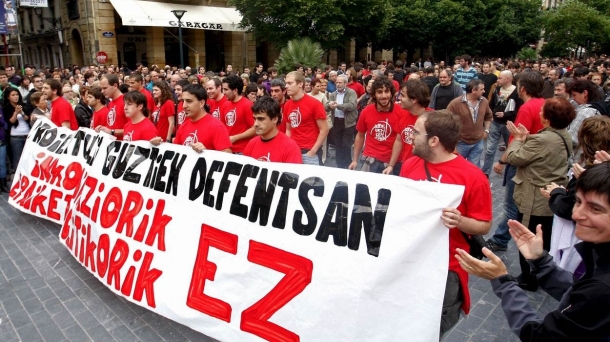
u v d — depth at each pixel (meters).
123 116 6.17
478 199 2.48
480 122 5.91
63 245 5.12
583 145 3.06
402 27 30.77
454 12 31.20
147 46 23.62
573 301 1.53
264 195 3.07
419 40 31.88
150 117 7.24
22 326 3.55
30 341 3.35
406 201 2.47
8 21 17.41
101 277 3.96
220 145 4.16
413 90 4.21
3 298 3.99
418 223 2.42
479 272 1.95
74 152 5.41
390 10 24.80
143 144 4.08
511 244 5.05
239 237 3.14
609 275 1.49
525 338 1.68
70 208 4.73
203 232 3.36
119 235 3.90
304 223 2.83
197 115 4.28
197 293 3.26
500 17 34.22
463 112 5.87
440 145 2.60
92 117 7.18
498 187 7.31
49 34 26.09
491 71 11.34
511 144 3.89
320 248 2.72
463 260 1.99
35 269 4.55
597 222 1.51
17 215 6.18
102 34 21.98
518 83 4.84
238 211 3.19
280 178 3.04
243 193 3.20
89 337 3.38
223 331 3.08
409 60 35.75
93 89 6.41
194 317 3.22
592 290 1.47
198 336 3.38
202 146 3.61
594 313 1.45
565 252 2.90
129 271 3.72
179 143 4.45
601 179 1.50
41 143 5.89
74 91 9.41
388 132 4.79
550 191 3.06
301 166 2.98
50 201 5.54
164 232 3.61
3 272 4.50
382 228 2.51
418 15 30.14
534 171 3.72
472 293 4.02
